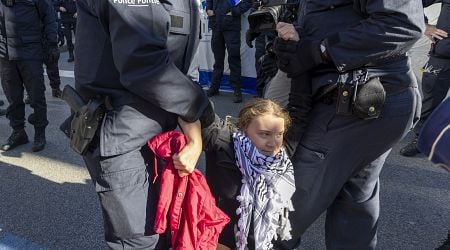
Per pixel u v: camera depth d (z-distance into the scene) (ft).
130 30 4.28
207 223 5.09
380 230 9.08
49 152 13.82
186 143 4.86
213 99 20.12
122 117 4.71
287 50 5.40
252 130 5.72
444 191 10.72
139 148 4.88
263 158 5.64
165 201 4.79
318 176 5.78
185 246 4.89
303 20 5.56
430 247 8.48
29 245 8.79
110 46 4.65
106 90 4.78
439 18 12.09
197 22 5.05
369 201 6.33
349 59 4.99
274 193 5.57
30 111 18.62
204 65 22.00
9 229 9.37
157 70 4.41
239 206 5.81
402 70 5.35
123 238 4.86
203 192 5.04
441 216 9.60
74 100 5.06
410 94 5.46
